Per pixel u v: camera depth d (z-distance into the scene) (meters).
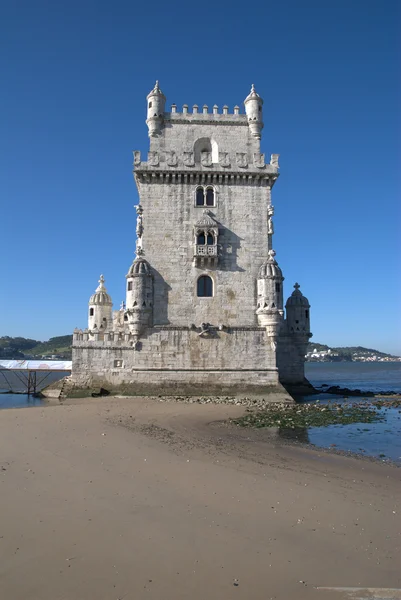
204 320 43.94
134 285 43.12
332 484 16.08
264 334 43.56
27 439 21.67
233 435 26.02
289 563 10.00
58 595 8.64
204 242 44.84
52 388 47.91
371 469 18.72
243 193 46.12
